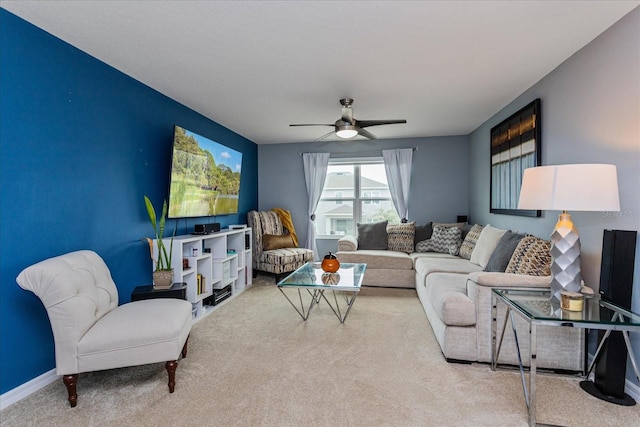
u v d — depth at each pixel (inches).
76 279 76.6
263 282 195.6
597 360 78.6
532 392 65.9
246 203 221.6
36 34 83.4
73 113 94.0
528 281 88.4
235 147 204.5
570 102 100.9
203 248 151.1
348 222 236.5
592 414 69.9
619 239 76.0
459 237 182.4
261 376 86.3
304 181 236.7
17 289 79.0
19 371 79.0
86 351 72.6
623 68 79.5
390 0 72.4
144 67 108.6
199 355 98.7
